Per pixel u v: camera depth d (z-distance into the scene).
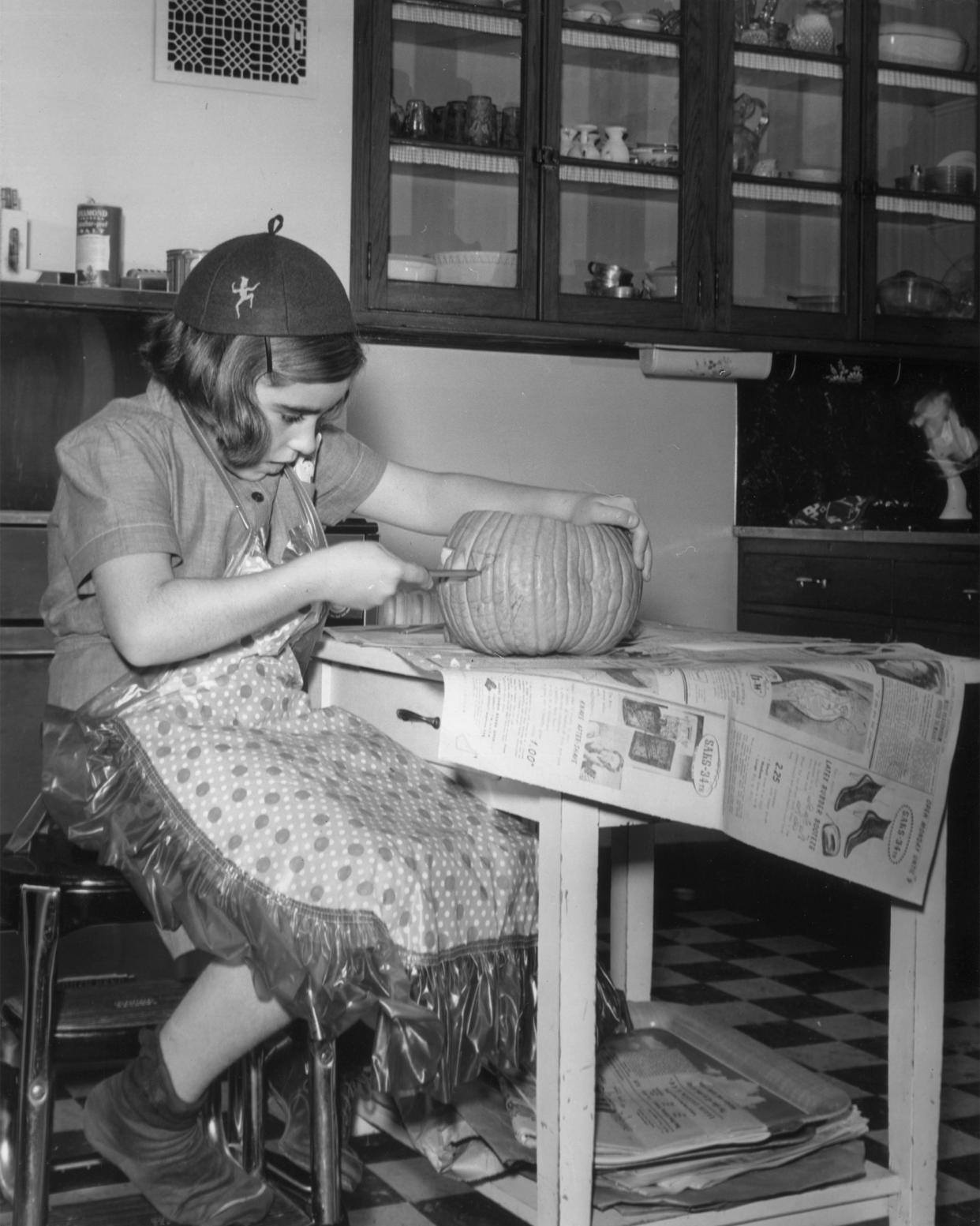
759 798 1.56
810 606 3.69
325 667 1.91
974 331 3.85
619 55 3.58
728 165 3.63
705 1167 1.65
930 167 3.90
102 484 1.57
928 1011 1.72
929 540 3.35
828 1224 1.68
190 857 1.49
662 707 1.50
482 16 3.41
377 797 1.60
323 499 1.97
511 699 1.45
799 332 3.71
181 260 3.06
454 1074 1.50
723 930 3.39
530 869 1.63
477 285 3.41
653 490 3.87
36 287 2.91
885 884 1.65
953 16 3.94
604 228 3.59
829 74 3.75
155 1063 1.57
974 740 3.10
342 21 3.30
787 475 4.00
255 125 3.25
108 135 3.15
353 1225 1.80
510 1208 1.69
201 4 3.20
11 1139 1.78
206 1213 1.59
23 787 2.82
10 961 2.58
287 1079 1.88
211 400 1.62
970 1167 2.00
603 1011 1.74
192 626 1.50
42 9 3.10
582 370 3.77
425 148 3.38
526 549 1.64
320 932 1.45
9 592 2.80
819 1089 1.82
